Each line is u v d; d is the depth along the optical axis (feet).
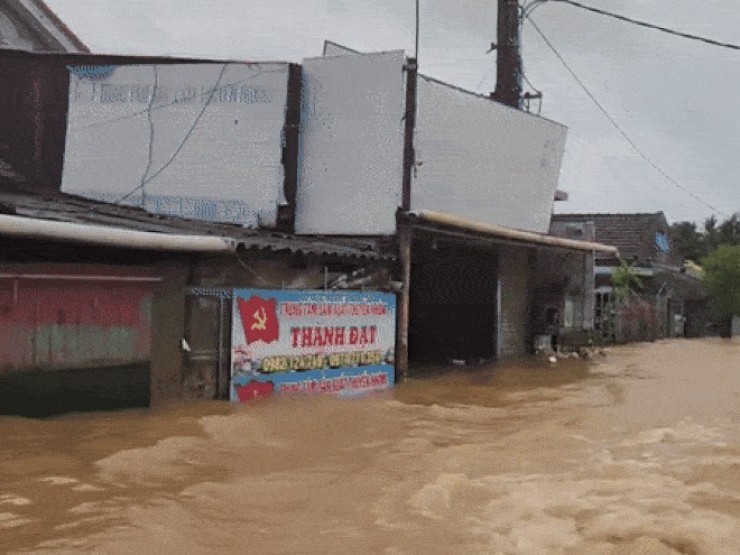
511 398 36.70
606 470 21.27
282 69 44.70
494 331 59.41
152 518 15.72
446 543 15.12
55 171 46.83
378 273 41.86
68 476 18.57
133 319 27.35
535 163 59.31
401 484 19.22
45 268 25.13
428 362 56.39
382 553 14.42
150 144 45.93
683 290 122.62
